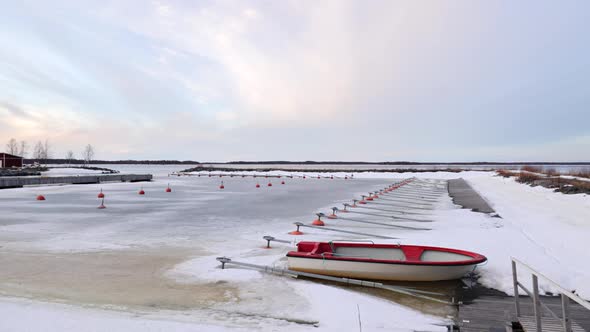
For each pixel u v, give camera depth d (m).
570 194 22.67
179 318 5.67
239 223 15.11
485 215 16.27
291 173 73.88
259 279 7.74
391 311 6.11
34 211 18.17
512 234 11.55
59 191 30.38
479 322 5.69
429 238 11.41
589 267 8.09
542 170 51.38
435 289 7.15
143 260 9.24
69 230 13.26
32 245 10.80
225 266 8.66
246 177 63.41
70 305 6.16
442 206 20.88
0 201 22.58
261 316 5.83
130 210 18.94
